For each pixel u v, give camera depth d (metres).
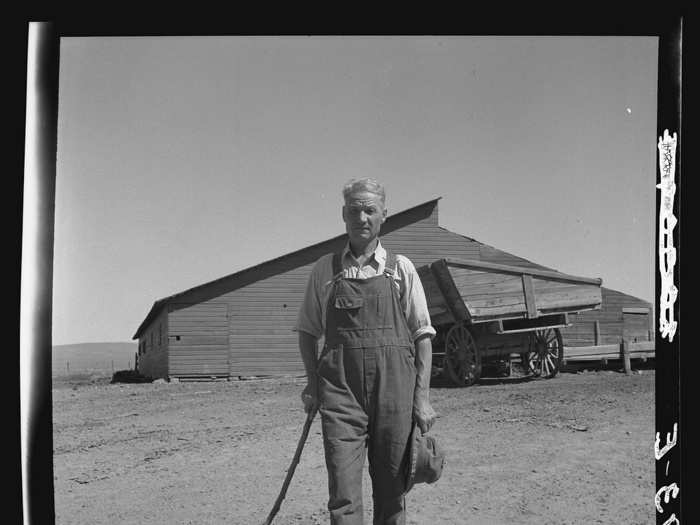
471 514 4.59
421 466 3.33
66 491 5.45
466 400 10.21
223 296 18.91
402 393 3.25
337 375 3.27
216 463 6.54
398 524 3.27
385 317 3.29
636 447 6.75
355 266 3.42
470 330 12.15
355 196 3.39
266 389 14.51
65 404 11.98
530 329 11.95
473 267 11.35
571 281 11.96
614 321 18.80
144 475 6.04
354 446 3.20
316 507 4.91
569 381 12.55
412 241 18.42
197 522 4.55
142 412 10.69
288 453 6.98
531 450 6.66
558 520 4.46
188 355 18.64
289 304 19.16
